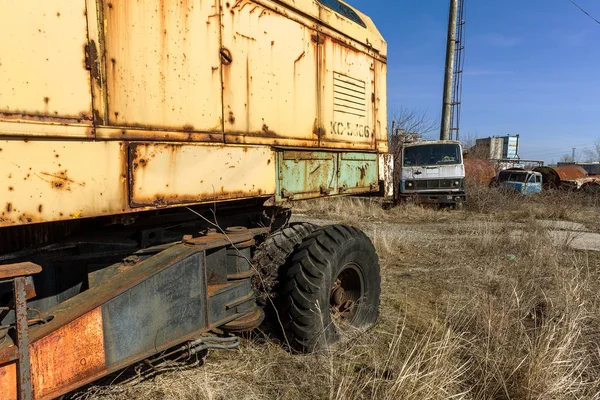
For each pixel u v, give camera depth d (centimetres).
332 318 356
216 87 259
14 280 168
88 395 258
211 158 252
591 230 1070
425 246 816
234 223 338
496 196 1505
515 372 305
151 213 261
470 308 431
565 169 2159
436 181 1417
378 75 477
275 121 313
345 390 269
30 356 173
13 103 165
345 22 410
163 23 226
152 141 219
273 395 287
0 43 162
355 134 427
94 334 198
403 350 356
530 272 555
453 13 1681
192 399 269
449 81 1723
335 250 340
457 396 287
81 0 187
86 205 188
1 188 162
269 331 358
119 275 232
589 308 433
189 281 249
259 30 296
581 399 282
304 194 343
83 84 188
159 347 231
